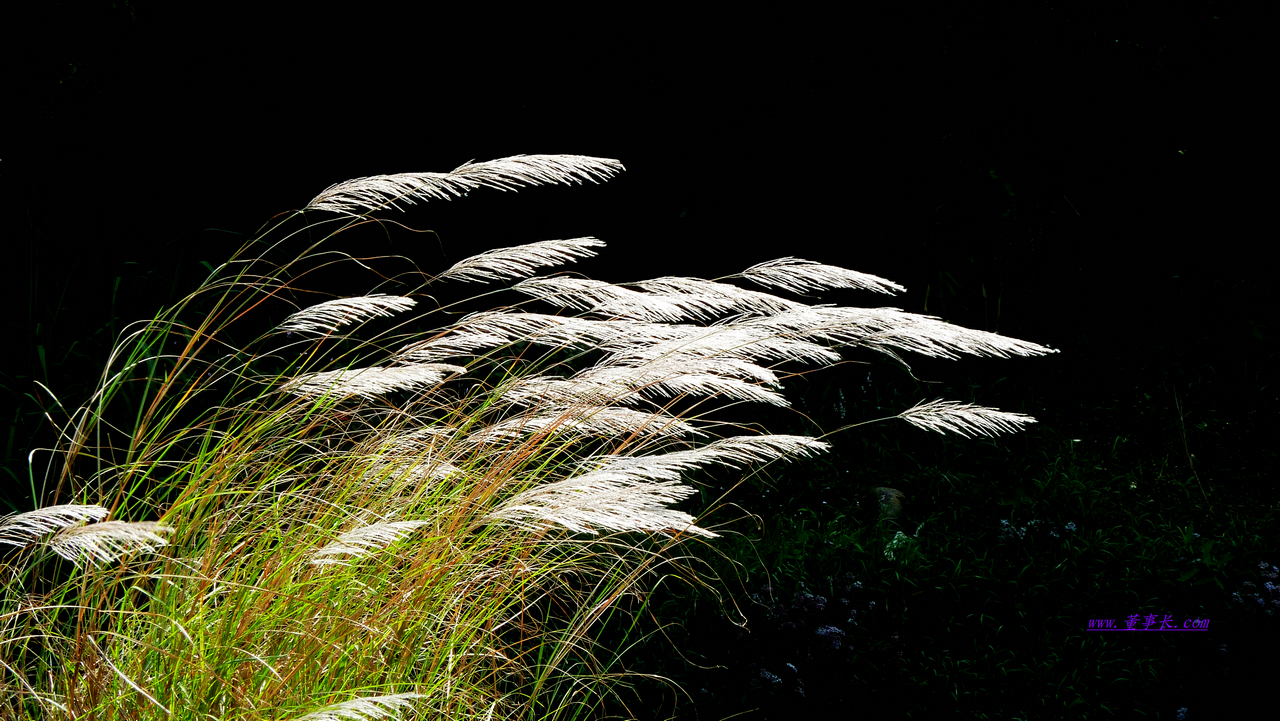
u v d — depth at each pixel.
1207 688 4.64
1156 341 7.97
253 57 6.41
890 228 7.76
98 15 5.84
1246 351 7.92
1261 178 8.17
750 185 7.48
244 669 2.50
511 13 6.69
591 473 2.66
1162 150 8.06
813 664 4.39
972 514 6.00
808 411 6.83
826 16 7.02
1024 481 6.38
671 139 7.27
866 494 6.05
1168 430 7.19
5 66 5.67
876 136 7.49
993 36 7.30
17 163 5.86
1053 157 7.89
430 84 6.86
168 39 6.12
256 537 2.79
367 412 3.32
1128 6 7.47
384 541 2.46
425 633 2.85
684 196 7.44
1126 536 5.87
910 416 2.90
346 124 6.80
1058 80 7.56
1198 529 6.23
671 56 7.00
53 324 5.21
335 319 2.90
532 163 3.08
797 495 5.93
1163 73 7.76
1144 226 8.35
